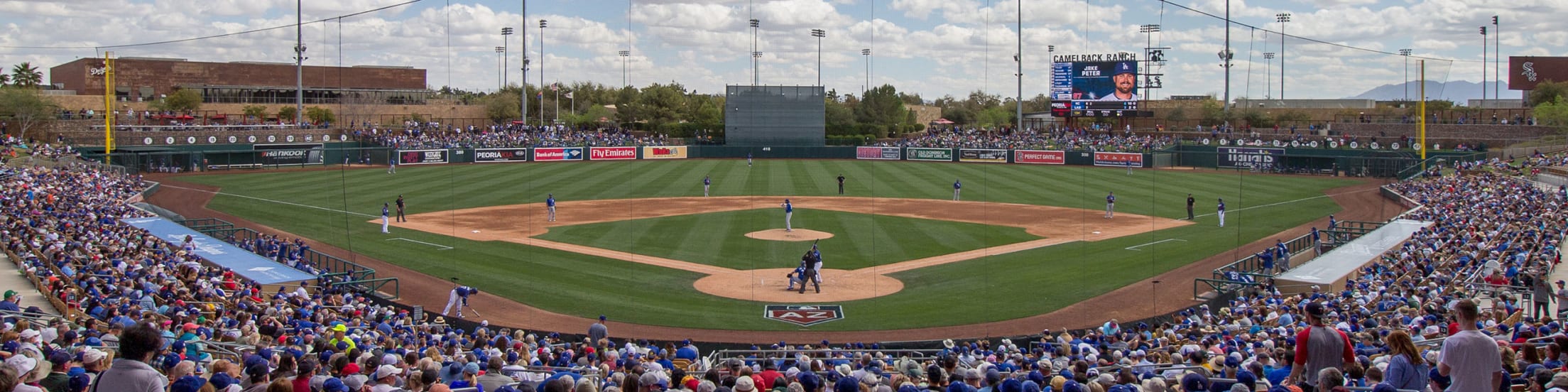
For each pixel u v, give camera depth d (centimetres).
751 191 7325
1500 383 1036
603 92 19475
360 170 9238
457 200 6612
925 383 1625
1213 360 1581
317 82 13500
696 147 11306
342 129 10712
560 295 3459
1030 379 1436
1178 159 10038
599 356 1989
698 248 4531
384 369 1237
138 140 9231
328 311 2655
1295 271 3384
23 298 2672
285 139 10125
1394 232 4269
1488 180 6556
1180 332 2459
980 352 2097
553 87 12412
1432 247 3459
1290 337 1883
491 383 1431
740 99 11425
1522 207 4662
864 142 11919
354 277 3575
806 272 3519
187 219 5475
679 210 6041
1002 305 3331
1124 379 1312
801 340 2862
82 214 4331
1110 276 3869
